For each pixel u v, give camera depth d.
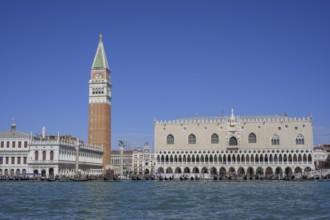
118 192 101.06
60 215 56.84
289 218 54.31
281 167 198.38
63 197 84.25
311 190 106.88
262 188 118.06
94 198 82.12
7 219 53.38
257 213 59.38
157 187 125.75
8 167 198.75
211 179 186.12
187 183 156.75
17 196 86.88
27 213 58.84
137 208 65.25
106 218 54.31
